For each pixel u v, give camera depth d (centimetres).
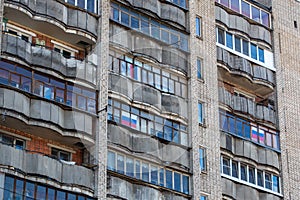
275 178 6906
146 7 6334
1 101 5422
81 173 5684
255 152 6825
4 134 5591
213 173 6462
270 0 7519
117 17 6188
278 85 7238
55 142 5812
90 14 6094
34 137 5722
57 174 5569
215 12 7006
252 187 6700
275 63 7300
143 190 5928
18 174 5381
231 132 6738
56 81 5738
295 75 7406
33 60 5672
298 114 7275
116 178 5819
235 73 6969
